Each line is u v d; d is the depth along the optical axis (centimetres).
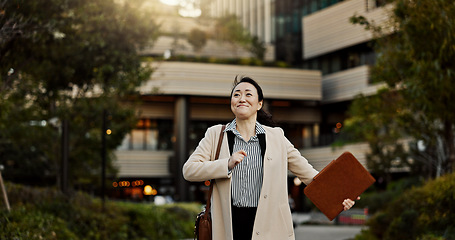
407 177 3056
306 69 4488
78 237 1214
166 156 4144
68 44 1128
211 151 407
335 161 391
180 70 3916
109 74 1276
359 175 390
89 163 2288
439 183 1101
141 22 1215
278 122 439
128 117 1931
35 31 878
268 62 4194
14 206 1090
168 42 3962
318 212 3025
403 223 1088
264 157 395
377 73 1309
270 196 389
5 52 947
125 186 4112
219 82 3988
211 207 396
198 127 4297
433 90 985
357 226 2627
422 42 962
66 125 1459
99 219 1366
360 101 1584
